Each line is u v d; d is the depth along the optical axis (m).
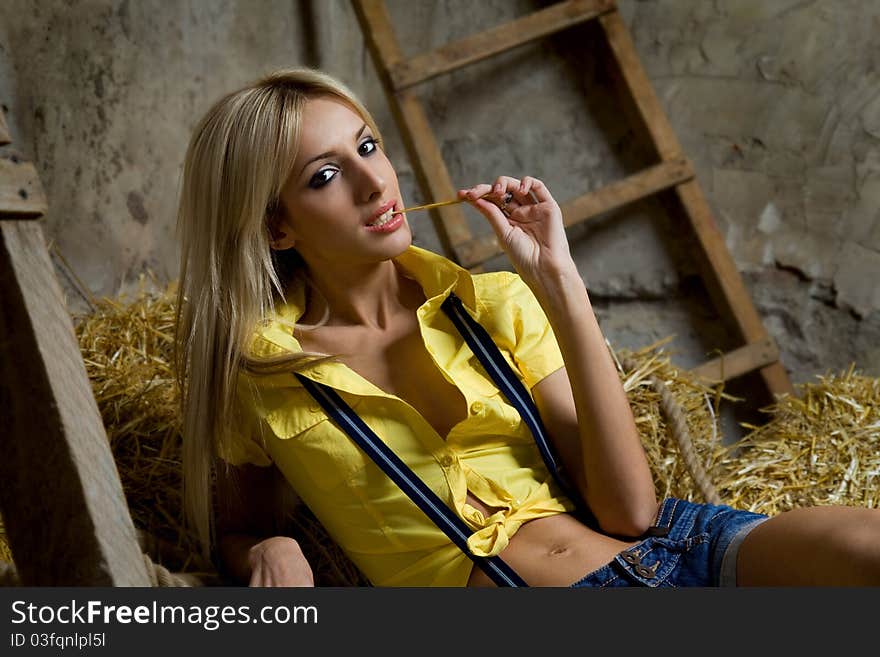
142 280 2.54
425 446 1.64
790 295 3.12
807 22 3.03
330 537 1.96
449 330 1.73
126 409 2.10
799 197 3.08
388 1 3.16
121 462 2.04
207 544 1.74
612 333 3.24
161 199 2.75
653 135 3.05
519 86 3.20
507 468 1.68
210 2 2.82
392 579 1.70
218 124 1.66
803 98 3.05
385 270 1.75
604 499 1.64
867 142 3.02
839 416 2.52
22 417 1.35
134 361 2.24
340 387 1.64
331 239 1.65
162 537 1.95
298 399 1.69
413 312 1.78
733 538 1.55
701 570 1.56
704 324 3.19
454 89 3.19
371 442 1.64
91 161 2.47
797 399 2.77
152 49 2.64
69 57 2.39
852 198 3.04
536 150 3.21
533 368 1.73
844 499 2.27
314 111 1.64
